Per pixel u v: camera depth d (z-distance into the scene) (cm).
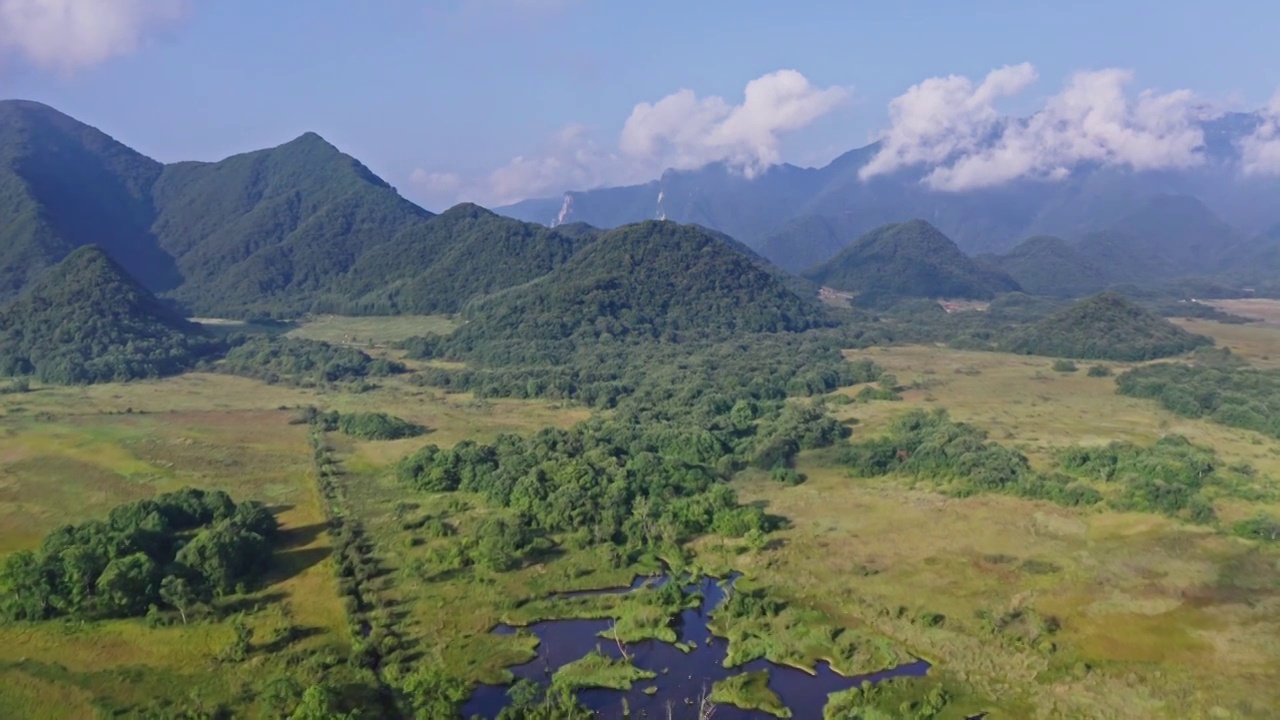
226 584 8806
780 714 6912
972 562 9544
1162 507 10700
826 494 12000
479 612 8638
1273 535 9862
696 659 7812
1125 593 8712
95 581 8388
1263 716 6581
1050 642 7775
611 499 11162
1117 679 7194
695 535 10644
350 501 11875
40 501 11781
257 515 10319
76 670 7362
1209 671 7256
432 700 6981
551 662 7756
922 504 11431
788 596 8919
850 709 6919
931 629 8138
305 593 8938
